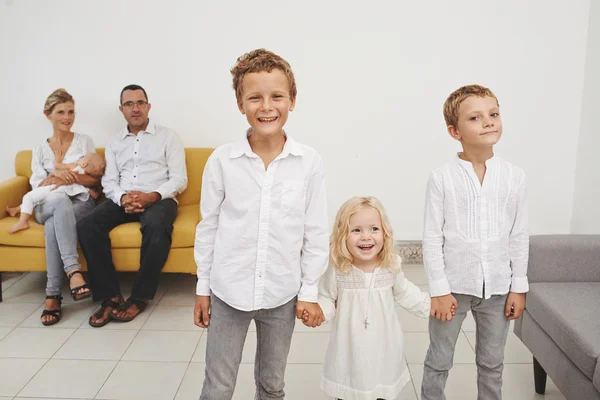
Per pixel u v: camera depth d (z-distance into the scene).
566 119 3.66
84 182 3.35
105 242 3.05
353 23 3.59
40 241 3.08
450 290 1.87
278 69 1.56
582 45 3.56
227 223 1.68
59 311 3.02
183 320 2.99
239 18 3.59
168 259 3.11
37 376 2.43
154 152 3.41
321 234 1.73
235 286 1.67
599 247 2.31
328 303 1.88
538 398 2.24
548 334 2.09
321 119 3.71
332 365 1.90
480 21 3.56
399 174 3.78
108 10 3.58
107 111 3.71
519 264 1.87
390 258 1.85
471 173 1.82
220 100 3.70
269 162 1.65
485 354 1.91
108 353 2.64
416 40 3.60
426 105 3.68
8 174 3.79
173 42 3.62
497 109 1.79
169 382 2.39
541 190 3.76
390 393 1.88
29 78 3.66
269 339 1.77
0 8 3.55
